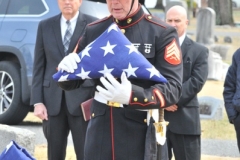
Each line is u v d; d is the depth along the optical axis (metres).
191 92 11.59
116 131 8.13
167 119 11.64
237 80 12.16
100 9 18.19
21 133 12.93
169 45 8.16
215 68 31.05
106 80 7.61
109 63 7.77
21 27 18.53
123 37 7.91
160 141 8.10
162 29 8.24
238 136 12.45
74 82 8.28
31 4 18.69
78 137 11.97
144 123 8.13
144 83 7.90
